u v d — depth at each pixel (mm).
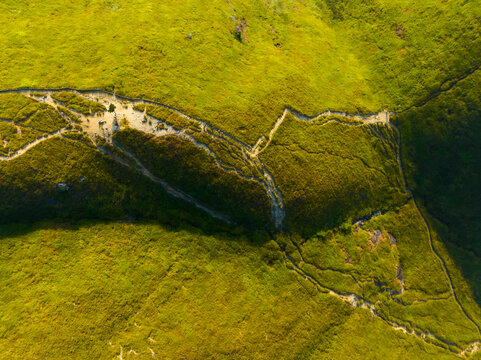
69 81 31375
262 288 34094
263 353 31703
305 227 36844
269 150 35188
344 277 37406
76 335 28344
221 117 33906
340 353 34438
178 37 36250
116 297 30047
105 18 36031
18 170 28859
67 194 30609
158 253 32031
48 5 36156
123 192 31875
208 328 30922
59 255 30359
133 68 32812
